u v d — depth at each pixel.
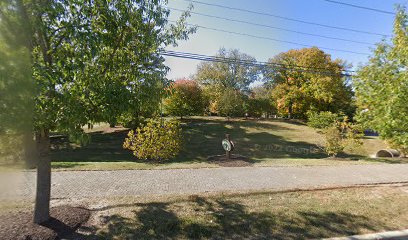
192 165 8.70
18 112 2.59
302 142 17.80
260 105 29.70
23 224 3.66
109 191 5.66
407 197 5.67
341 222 4.28
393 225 4.26
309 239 3.71
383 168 9.11
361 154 15.23
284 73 30.36
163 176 7.11
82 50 3.21
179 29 4.64
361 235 3.88
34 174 5.95
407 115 4.98
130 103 3.71
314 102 28.31
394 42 5.46
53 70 3.06
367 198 5.55
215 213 4.47
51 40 3.36
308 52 27.03
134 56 3.96
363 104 6.05
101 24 3.45
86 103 3.43
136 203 4.86
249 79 30.23
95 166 8.02
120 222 4.00
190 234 3.72
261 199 5.29
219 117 28.19
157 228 3.85
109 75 3.68
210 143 16.23
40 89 2.74
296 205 4.96
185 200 5.09
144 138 9.51
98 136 17.67
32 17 2.96
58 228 3.64
